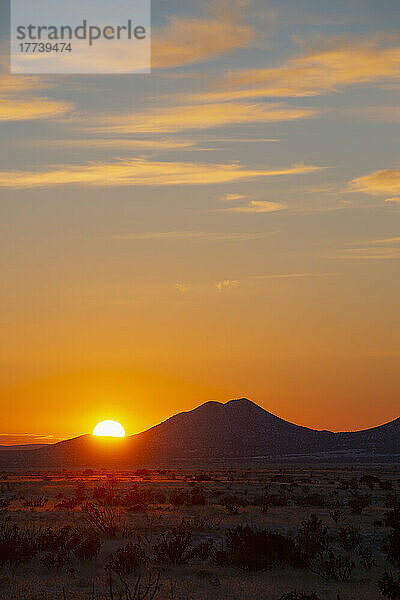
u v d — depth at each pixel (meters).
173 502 61.16
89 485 97.94
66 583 25.69
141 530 40.03
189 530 39.09
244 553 29.83
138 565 28.66
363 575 29.19
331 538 38.28
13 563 29.05
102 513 47.03
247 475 150.25
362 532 41.53
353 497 75.19
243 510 55.38
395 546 32.03
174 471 185.50
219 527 42.00
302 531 38.59
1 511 53.31
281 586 26.34
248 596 24.27
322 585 27.03
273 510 56.09
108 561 30.00
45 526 42.34
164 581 26.53
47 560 28.80
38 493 79.25
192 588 25.33
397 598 23.91
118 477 134.50
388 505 63.28
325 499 71.69
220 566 30.16
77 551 30.55
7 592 23.88
